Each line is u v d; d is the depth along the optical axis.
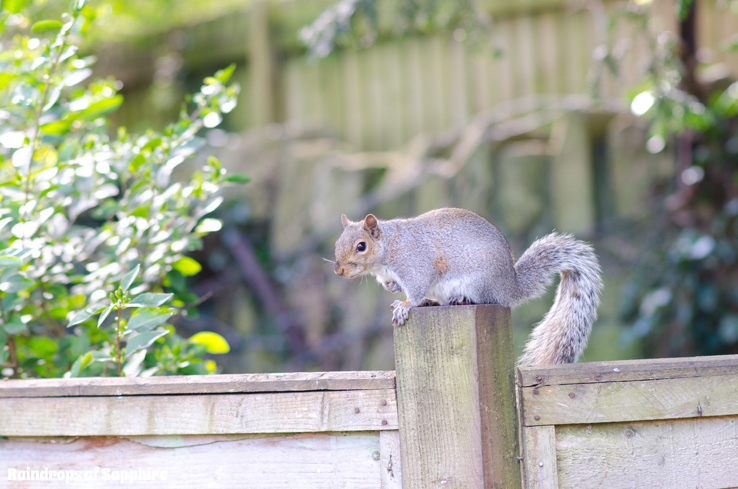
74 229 5.18
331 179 11.45
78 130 6.00
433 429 3.30
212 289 11.98
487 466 3.26
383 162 11.82
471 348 3.29
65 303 4.99
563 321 4.63
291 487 3.40
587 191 10.18
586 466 3.35
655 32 9.43
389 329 10.64
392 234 4.96
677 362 3.43
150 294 3.93
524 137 10.64
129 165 5.00
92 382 3.54
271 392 3.39
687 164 9.92
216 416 3.42
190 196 4.94
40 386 3.57
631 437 3.38
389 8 11.62
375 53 12.33
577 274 4.76
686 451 3.39
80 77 4.75
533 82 11.27
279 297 11.72
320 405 3.37
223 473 3.45
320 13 12.46
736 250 9.88
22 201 4.75
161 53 13.80
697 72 10.10
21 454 3.62
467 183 10.54
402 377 3.34
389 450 3.35
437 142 11.42
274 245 11.88
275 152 12.20
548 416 3.33
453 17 9.04
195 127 5.15
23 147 4.56
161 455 3.50
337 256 4.96
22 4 5.38
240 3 15.09
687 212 10.09
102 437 3.55
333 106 12.72
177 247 4.71
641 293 9.98
